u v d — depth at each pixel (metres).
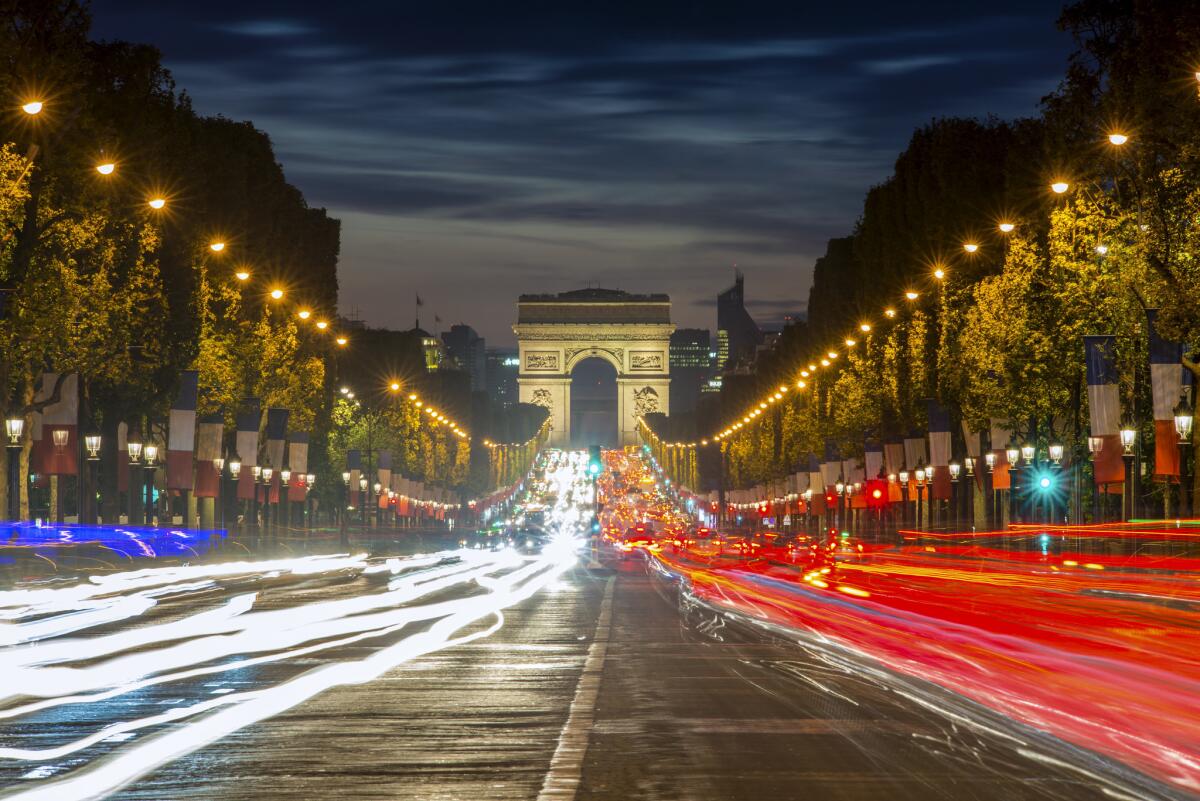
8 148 57.62
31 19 63.03
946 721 18.92
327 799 14.02
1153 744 17.02
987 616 36.72
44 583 52.56
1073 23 64.94
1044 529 71.94
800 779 14.97
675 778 15.05
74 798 14.02
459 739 17.70
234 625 34.31
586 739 17.64
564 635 33.09
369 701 21.25
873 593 47.72
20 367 64.19
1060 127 65.88
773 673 24.81
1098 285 63.53
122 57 73.81
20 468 74.19
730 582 57.91
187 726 18.69
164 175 76.19
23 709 20.16
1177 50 56.78
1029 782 14.73
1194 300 54.19
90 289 66.44
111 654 27.44
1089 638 30.08
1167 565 55.94
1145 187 59.22
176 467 69.50
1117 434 58.59
